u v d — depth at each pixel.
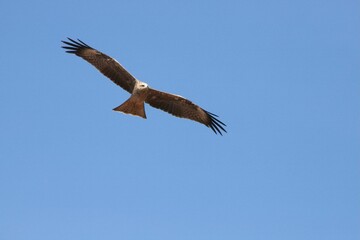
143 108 18.72
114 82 19.73
